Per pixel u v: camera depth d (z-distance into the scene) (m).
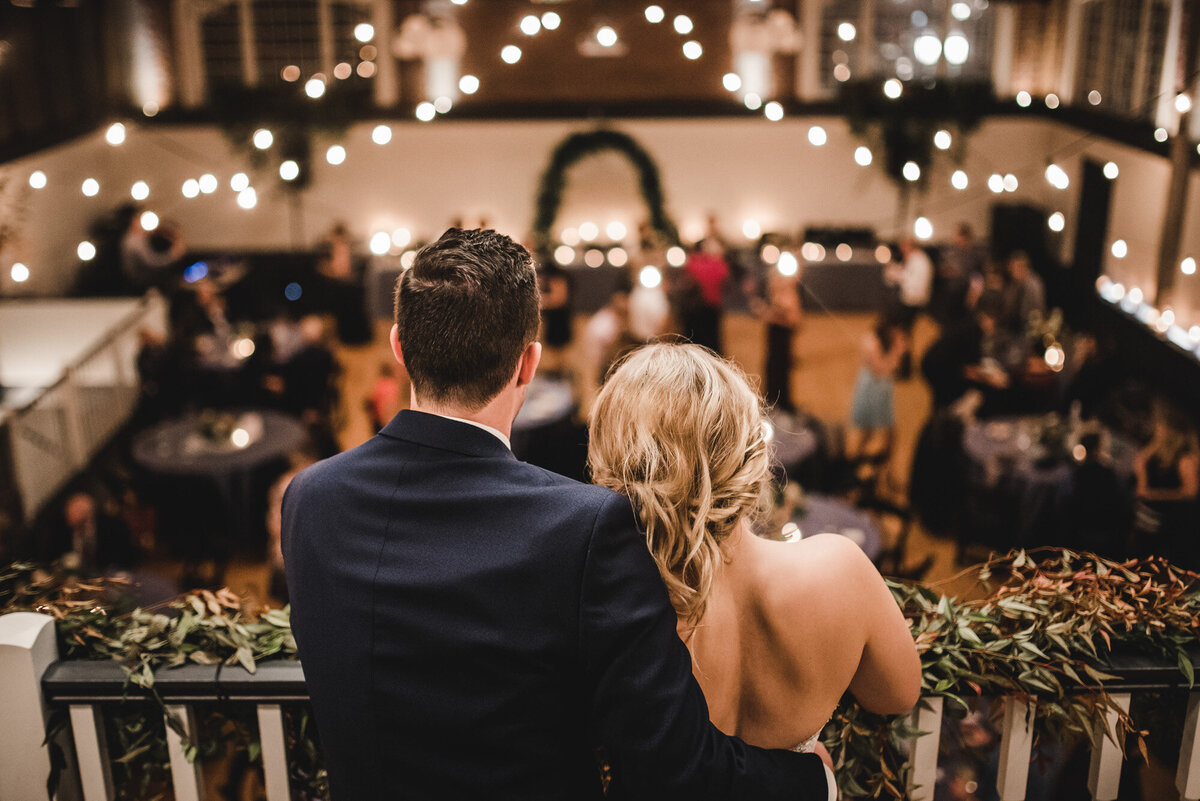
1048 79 13.40
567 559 1.12
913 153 13.19
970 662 1.89
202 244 13.73
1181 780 2.00
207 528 7.73
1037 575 1.98
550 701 1.14
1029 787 2.33
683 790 1.12
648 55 13.67
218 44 13.48
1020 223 13.29
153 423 9.24
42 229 11.27
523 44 13.59
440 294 1.17
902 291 11.31
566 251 13.41
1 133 10.59
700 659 1.40
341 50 13.59
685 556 1.33
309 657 1.20
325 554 1.20
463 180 13.84
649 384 1.35
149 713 1.97
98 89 12.81
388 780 1.16
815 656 1.40
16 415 8.22
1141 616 1.90
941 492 7.80
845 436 8.58
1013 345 8.99
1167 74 10.41
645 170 13.70
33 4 11.34
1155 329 9.98
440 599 1.13
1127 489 6.42
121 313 10.64
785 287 10.20
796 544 1.44
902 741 1.97
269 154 13.27
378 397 8.31
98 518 6.52
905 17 13.81
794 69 13.73
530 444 8.16
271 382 9.15
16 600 2.07
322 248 12.38
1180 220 9.85
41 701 1.91
